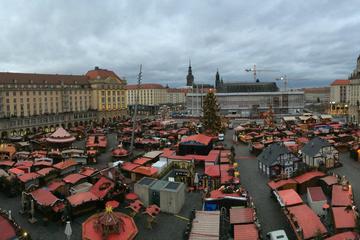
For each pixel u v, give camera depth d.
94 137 95.00
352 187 51.91
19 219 41.50
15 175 52.97
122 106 197.12
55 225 39.78
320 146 64.25
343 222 33.62
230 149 80.94
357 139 90.00
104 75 185.62
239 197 41.78
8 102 132.00
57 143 90.06
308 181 49.28
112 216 31.53
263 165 61.72
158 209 40.34
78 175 52.47
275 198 46.56
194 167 61.59
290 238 35.22
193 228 32.78
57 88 156.88
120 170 60.19
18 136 110.69
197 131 114.50
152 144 89.12
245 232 32.88
